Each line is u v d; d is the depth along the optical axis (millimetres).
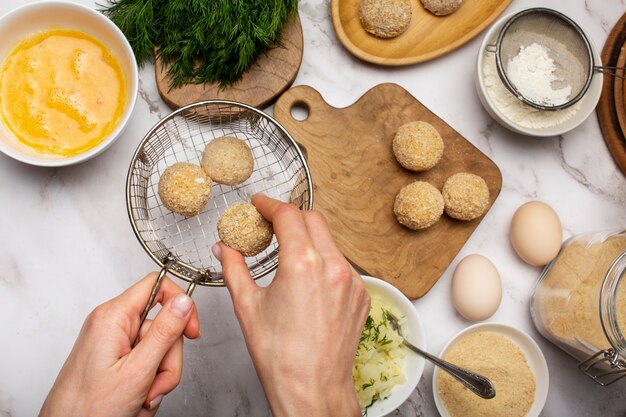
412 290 1282
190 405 1267
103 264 1277
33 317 1259
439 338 1317
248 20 1201
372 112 1313
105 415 884
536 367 1284
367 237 1287
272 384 810
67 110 1189
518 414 1280
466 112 1370
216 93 1262
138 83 1210
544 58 1333
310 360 788
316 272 794
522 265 1353
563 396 1341
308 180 1077
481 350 1281
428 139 1252
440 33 1360
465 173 1295
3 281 1260
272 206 947
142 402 918
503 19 1286
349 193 1293
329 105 1298
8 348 1250
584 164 1379
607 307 1125
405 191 1247
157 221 1249
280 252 817
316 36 1350
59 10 1166
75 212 1281
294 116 1324
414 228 1257
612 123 1353
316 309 788
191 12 1205
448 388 1280
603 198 1380
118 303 934
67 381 908
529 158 1376
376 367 1198
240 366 1279
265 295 831
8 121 1189
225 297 1286
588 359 1182
